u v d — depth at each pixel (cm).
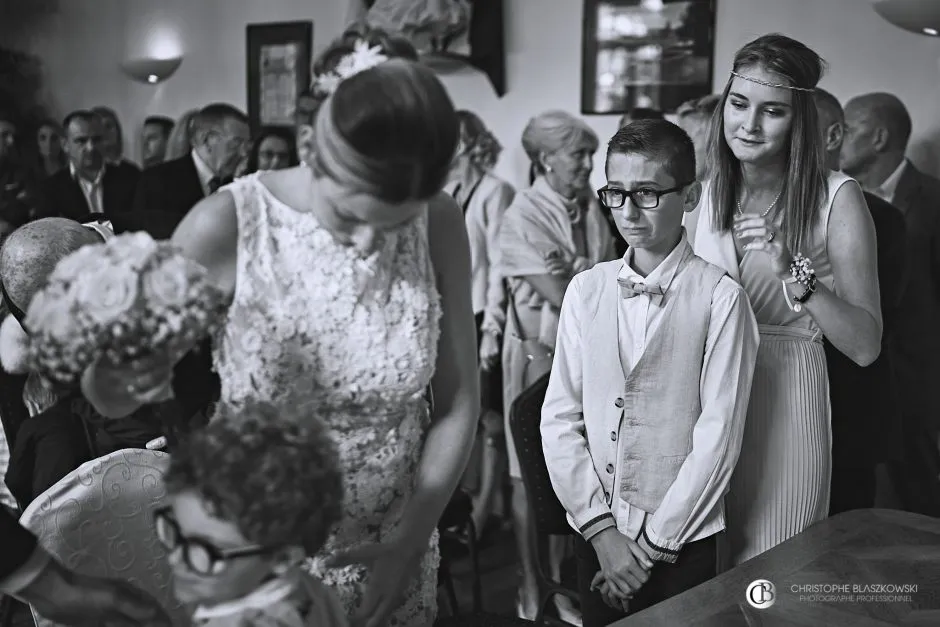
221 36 582
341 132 114
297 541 103
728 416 180
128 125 635
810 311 185
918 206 377
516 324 368
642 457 186
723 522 182
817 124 192
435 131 114
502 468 398
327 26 536
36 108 655
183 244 133
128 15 618
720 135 200
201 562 101
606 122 462
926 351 372
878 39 401
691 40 437
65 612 120
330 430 141
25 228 185
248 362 134
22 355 185
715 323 183
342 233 136
